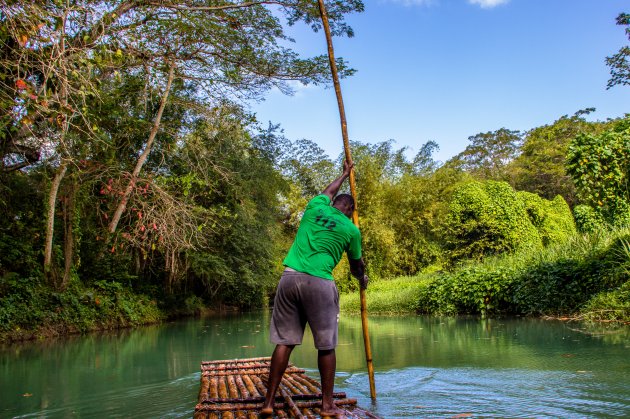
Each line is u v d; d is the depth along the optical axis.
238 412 3.23
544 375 4.06
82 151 9.80
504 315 10.26
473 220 16.62
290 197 26.88
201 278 20.50
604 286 8.61
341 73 11.30
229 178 16.09
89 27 7.13
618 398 3.23
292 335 3.19
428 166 24.92
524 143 43.78
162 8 9.64
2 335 9.82
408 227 22.62
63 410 3.66
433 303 12.10
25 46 5.64
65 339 10.27
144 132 12.52
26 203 12.45
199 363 5.95
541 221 19.22
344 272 21.19
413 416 3.02
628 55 12.38
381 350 6.20
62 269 12.27
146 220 12.16
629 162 10.12
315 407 3.33
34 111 5.37
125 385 4.59
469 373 4.33
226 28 10.36
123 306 13.68
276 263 25.38
